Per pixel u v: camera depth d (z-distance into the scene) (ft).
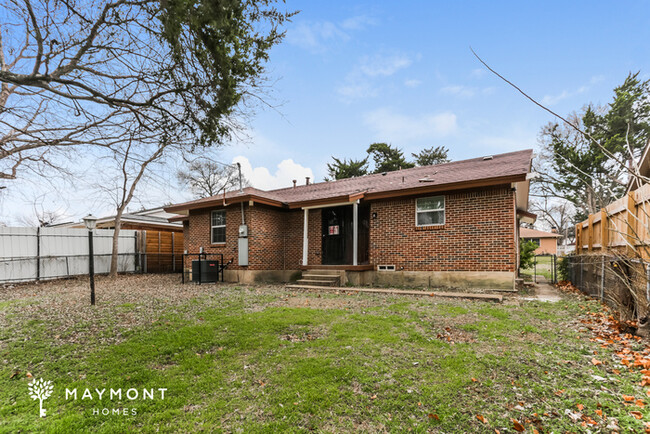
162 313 22.15
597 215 30.22
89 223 25.50
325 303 24.71
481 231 31.24
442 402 10.33
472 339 15.88
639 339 14.97
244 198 39.09
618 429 8.66
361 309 22.39
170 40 13.78
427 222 34.47
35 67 13.15
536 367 12.55
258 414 10.09
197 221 46.39
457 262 32.30
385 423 9.41
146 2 13.33
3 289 36.42
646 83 68.54
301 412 10.11
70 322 20.34
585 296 27.61
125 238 55.06
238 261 40.93
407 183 36.83
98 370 13.73
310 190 51.93
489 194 31.04
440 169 42.93
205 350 15.60
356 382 11.78
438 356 13.84
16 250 41.42
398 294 28.89
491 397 10.52
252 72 16.06
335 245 41.32
